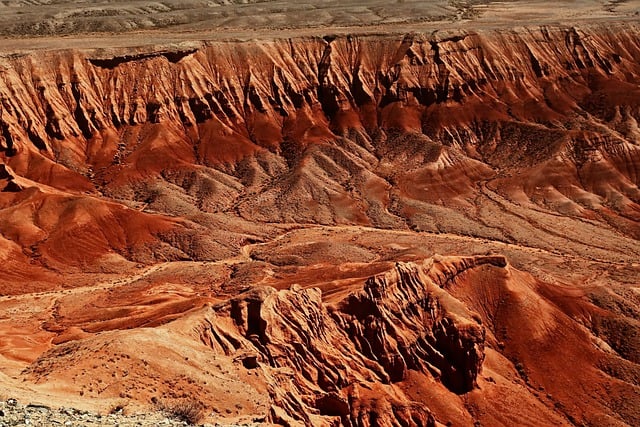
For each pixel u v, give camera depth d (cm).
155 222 9144
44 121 11144
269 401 3372
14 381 2994
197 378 3344
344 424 4269
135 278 8025
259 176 11219
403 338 5253
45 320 6531
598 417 5562
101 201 9175
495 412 5266
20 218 8775
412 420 4641
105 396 2964
